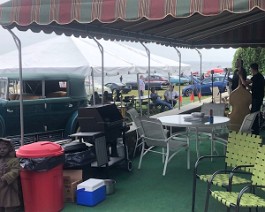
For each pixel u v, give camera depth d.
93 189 4.68
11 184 4.30
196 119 6.22
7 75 8.75
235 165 4.38
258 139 4.19
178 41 10.40
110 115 5.77
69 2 4.27
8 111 8.50
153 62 11.62
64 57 9.54
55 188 4.42
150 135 6.14
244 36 11.32
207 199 3.99
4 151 4.28
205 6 3.60
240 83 8.02
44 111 9.14
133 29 7.18
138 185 5.49
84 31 6.39
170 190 5.25
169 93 16.44
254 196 3.71
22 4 4.52
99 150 5.38
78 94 10.05
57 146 4.48
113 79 27.20
